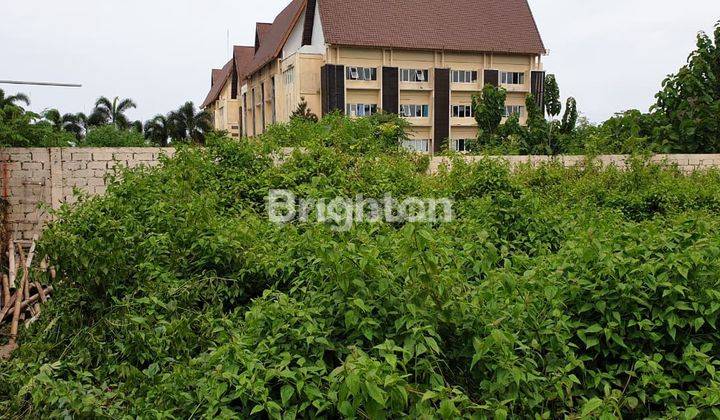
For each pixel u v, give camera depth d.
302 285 3.48
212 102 60.66
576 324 3.10
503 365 2.62
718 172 11.52
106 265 4.56
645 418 2.80
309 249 3.76
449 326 2.88
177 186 6.01
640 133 14.90
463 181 7.73
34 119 11.77
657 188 9.51
